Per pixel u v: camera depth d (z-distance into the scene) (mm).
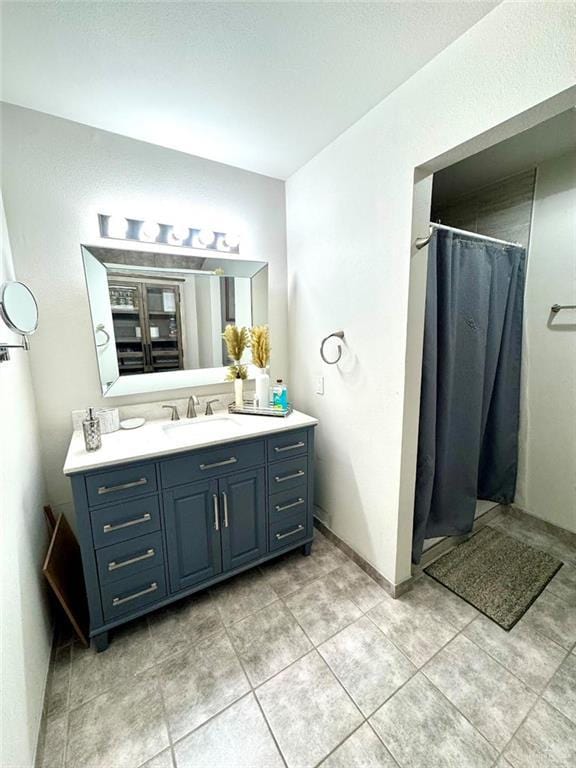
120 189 1696
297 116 1540
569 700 1179
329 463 2059
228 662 1336
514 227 2150
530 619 1526
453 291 1714
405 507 1619
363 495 1804
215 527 1619
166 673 1295
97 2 979
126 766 1018
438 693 1206
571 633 1452
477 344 1891
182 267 1910
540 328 2113
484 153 1867
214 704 1185
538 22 922
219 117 1543
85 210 1627
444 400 1779
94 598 1353
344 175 1699
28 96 1389
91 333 1703
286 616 1550
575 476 2031
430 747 1048
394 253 1469
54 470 1686
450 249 1656
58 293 1611
